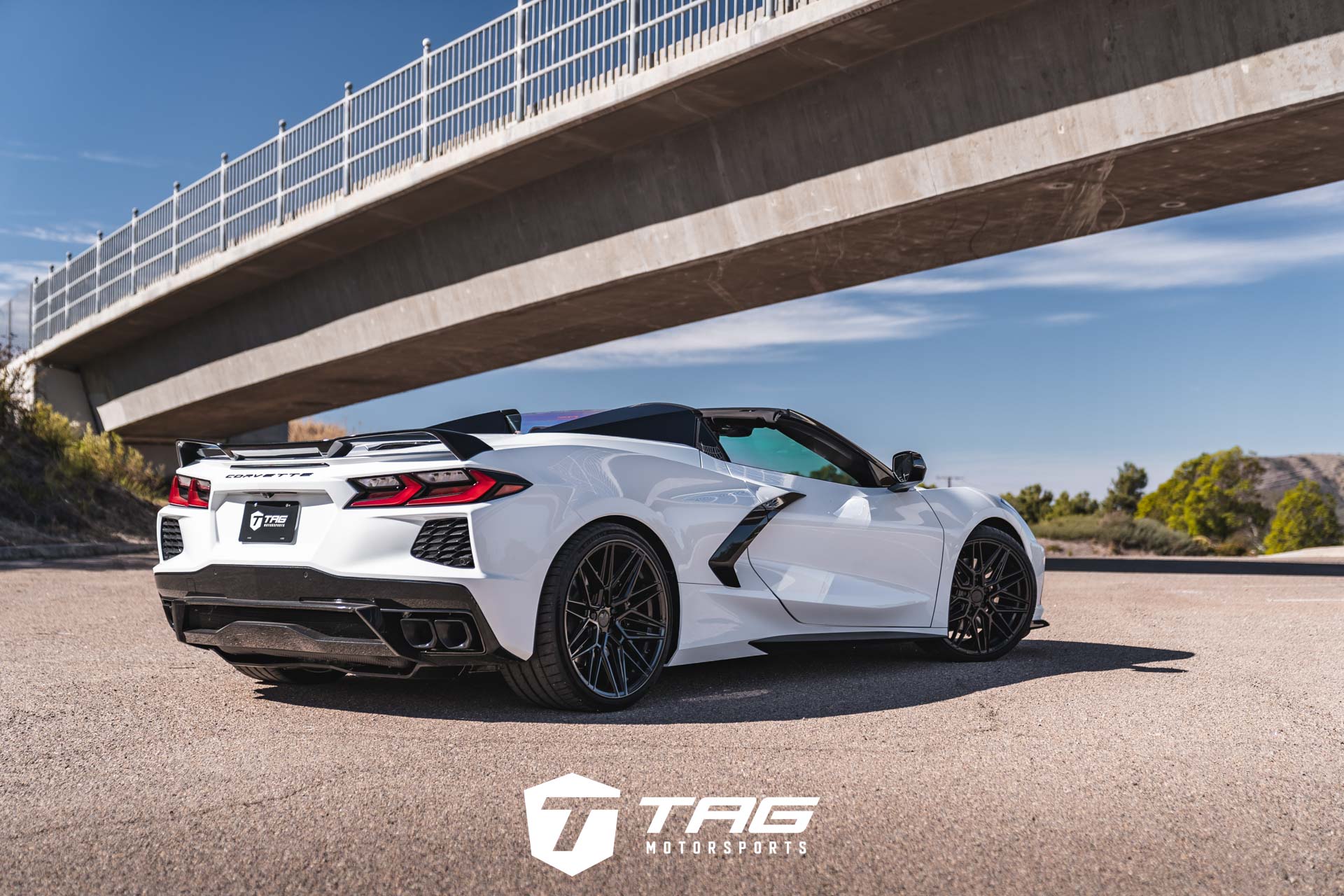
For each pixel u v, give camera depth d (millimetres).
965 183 13281
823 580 4699
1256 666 4914
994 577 5398
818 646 4645
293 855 2301
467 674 3900
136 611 7152
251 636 3857
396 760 3115
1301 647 5613
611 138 16516
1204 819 2562
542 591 3674
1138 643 5824
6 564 11656
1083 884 2148
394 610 3578
